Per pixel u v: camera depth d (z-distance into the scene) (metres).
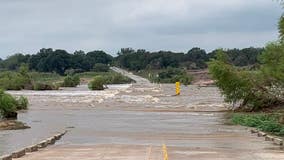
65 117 53.75
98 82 155.00
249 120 43.09
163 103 79.12
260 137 32.62
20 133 38.59
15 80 158.88
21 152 23.03
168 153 23.39
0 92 54.75
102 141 30.58
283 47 46.72
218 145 27.59
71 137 33.50
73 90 153.50
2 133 38.62
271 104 57.59
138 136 33.69
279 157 21.84
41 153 24.03
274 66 50.00
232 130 38.25
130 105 75.19
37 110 65.44
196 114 57.44
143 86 193.75
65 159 21.53
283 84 54.84
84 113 59.88
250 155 22.64
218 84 59.06
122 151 24.41
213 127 41.09
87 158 21.80
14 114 53.56
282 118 42.78
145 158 21.53
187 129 39.28
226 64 58.84
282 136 32.72
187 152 23.83
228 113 57.56
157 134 35.19
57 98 94.75
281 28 42.94
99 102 82.56
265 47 50.44
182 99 90.69
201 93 120.25
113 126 42.53
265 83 57.28
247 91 57.94
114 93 119.62
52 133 37.72
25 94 114.56
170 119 50.28
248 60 189.00
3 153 26.77
